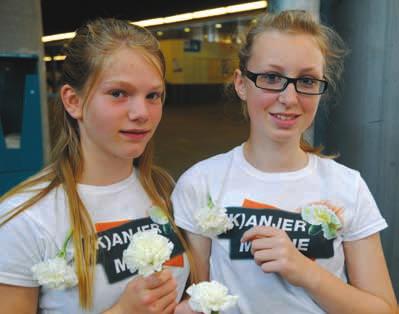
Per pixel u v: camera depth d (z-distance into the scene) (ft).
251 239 3.74
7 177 11.73
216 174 4.26
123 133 3.60
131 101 3.58
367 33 7.57
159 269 3.03
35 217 3.49
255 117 4.01
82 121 3.80
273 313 3.81
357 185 4.10
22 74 11.65
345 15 7.57
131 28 3.78
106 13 38.47
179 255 4.07
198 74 67.82
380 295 3.84
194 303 3.05
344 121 7.74
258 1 30.73
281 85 3.79
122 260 3.74
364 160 7.89
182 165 23.15
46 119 12.25
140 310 3.31
